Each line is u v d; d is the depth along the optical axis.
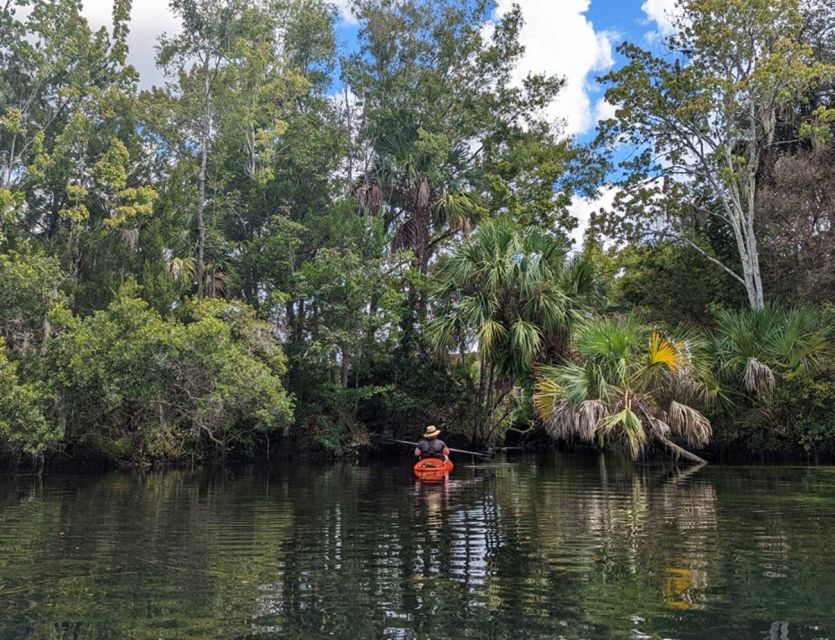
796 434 17.61
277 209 27.03
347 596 4.99
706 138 23.22
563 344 19.42
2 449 18.52
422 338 25.12
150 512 9.65
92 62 24.73
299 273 23.77
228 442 23.48
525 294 19.61
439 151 25.38
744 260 22.61
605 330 15.39
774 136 24.89
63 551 6.74
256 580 5.49
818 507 9.04
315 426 24.38
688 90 22.73
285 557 6.36
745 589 5.02
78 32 24.28
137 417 20.02
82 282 22.11
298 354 23.89
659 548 6.52
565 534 7.35
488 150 28.19
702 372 16.23
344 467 19.77
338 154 27.31
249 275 26.23
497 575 5.56
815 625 4.21
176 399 19.92
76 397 18.61
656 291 26.33
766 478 13.12
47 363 18.19
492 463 19.72
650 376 15.55
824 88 23.81
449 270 20.69
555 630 4.19
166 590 5.20
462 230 25.80
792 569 5.61
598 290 20.69
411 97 27.36
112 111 24.73
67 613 4.64
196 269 24.92
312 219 25.44
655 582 5.26
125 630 4.28
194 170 27.70
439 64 28.97
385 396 25.06
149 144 26.78
